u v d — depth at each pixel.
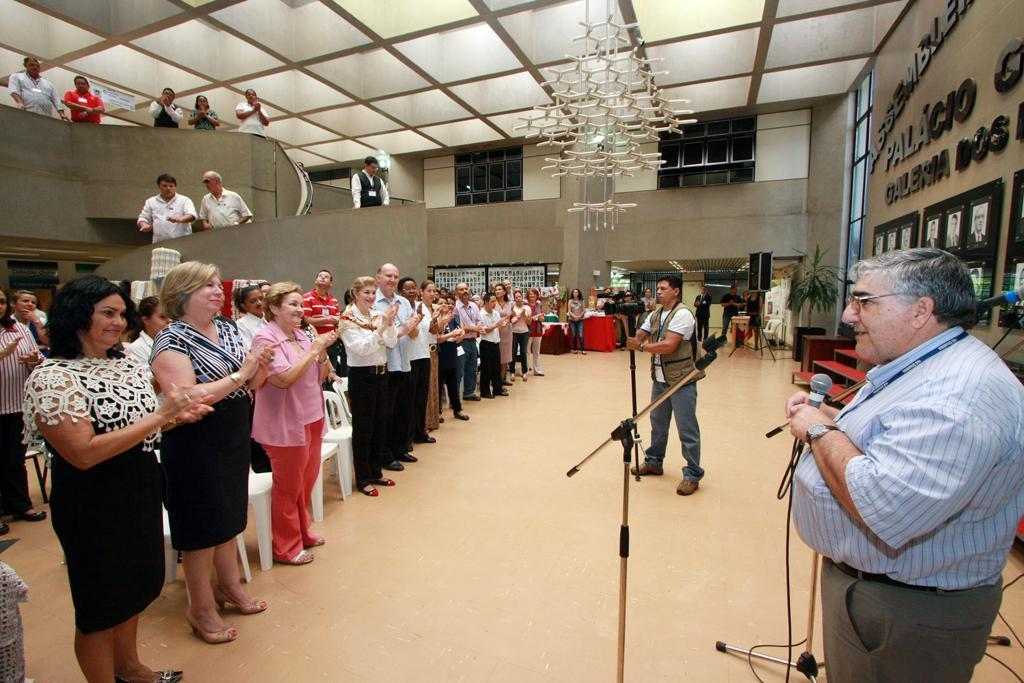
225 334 2.10
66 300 1.41
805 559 2.58
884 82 7.21
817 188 10.80
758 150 11.52
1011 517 0.99
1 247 7.16
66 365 1.41
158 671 1.76
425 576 2.43
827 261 10.55
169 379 1.74
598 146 6.67
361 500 3.30
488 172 14.42
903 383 1.06
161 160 7.06
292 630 2.04
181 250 5.51
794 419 1.22
